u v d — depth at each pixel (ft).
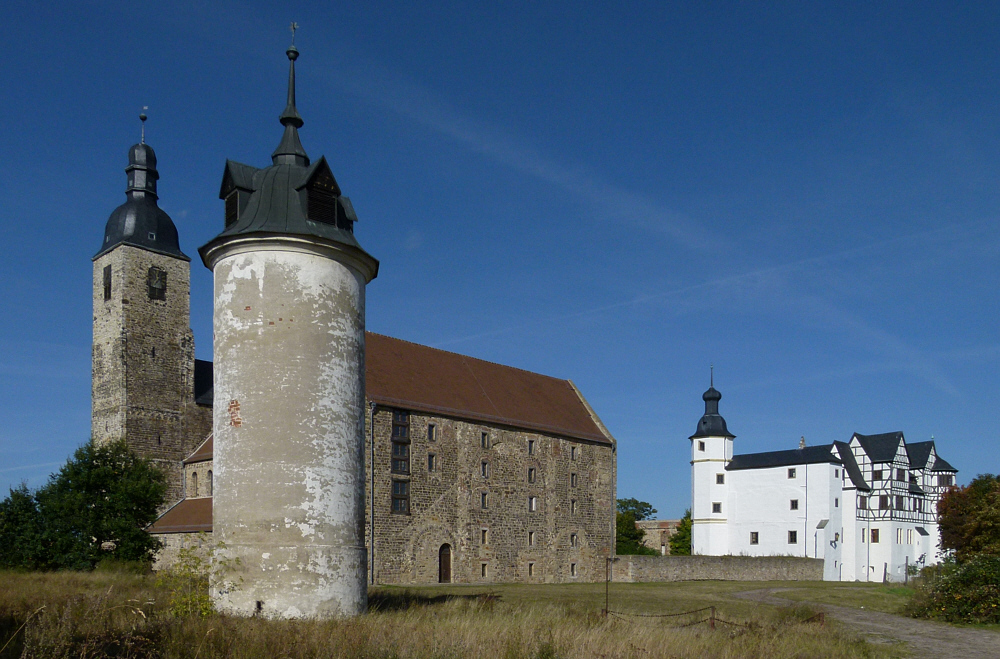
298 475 56.75
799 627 74.54
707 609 92.17
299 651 42.96
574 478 190.49
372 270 65.31
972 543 158.30
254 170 63.82
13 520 132.16
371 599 83.92
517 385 194.80
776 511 244.63
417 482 152.87
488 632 53.16
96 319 179.11
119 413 169.99
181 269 183.21
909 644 75.15
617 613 84.38
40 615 46.03
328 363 59.26
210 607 54.60
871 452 249.55
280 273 58.75
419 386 163.84
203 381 188.44
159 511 169.78
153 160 186.19
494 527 167.94
